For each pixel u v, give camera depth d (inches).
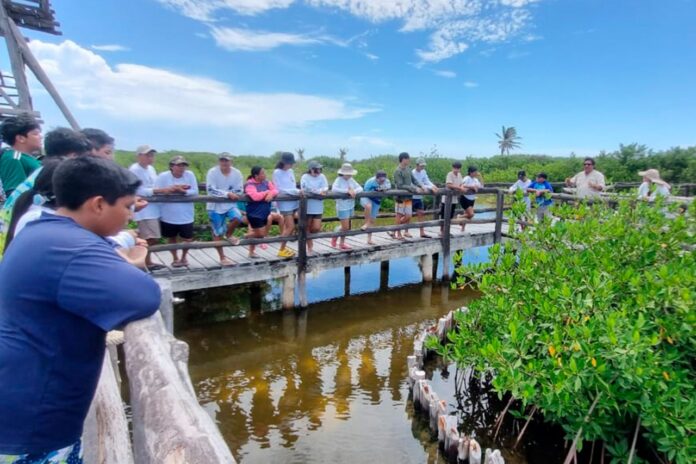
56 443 50.3
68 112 329.4
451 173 389.4
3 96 319.3
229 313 288.2
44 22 339.6
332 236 290.4
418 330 275.7
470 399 201.6
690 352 145.8
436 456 162.6
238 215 256.4
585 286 159.9
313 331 268.5
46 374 47.6
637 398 134.0
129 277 46.9
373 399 199.9
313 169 289.9
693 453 125.0
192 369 221.8
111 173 52.2
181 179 241.4
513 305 173.2
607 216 222.8
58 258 46.0
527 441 171.6
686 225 187.5
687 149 906.7
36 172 91.4
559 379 133.6
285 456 161.3
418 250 338.0
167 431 47.8
